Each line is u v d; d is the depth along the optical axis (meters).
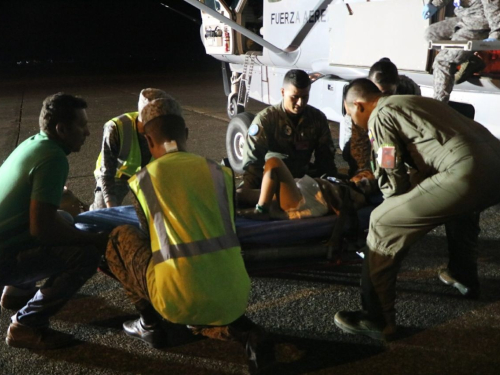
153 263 2.38
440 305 3.24
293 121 3.91
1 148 7.84
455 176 2.48
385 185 2.68
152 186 2.34
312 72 7.01
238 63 9.06
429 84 5.36
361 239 3.26
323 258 3.20
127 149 3.70
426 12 4.42
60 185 2.59
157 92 3.39
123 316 3.17
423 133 2.55
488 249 4.02
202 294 2.28
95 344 2.88
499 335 2.92
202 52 33.69
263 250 3.06
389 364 2.68
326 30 6.31
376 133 2.63
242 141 6.13
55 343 2.81
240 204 3.51
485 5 3.95
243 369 2.65
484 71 4.78
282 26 7.16
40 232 2.56
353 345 2.85
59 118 2.61
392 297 2.81
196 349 2.82
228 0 8.83
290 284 3.55
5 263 2.65
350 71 6.28
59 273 2.74
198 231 2.31
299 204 3.26
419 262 3.84
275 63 7.70
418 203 2.56
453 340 2.88
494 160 2.52
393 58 5.07
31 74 22.56
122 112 11.41
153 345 2.80
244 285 2.40
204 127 9.30
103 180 3.69
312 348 2.83
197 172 2.38
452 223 3.20
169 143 2.44
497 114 4.87
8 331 2.80
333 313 3.17
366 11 5.32
